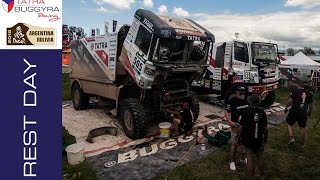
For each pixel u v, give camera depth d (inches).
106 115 371.6
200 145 263.6
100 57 331.0
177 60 287.6
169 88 294.5
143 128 269.7
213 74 449.4
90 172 203.6
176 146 261.3
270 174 209.2
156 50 260.2
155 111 297.6
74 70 400.2
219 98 480.4
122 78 314.2
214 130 313.1
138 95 300.0
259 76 413.7
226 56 427.2
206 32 303.7
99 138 280.7
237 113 208.4
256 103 182.7
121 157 235.0
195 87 485.7
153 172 208.2
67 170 205.6
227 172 209.8
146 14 267.3
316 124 336.5
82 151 220.7
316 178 205.6
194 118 323.6
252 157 186.2
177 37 264.5
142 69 265.3
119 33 304.0
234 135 207.6
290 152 254.8
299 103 267.6
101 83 336.8
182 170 210.5
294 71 705.0
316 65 625.6
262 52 418.9
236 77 406.0
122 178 198.8
